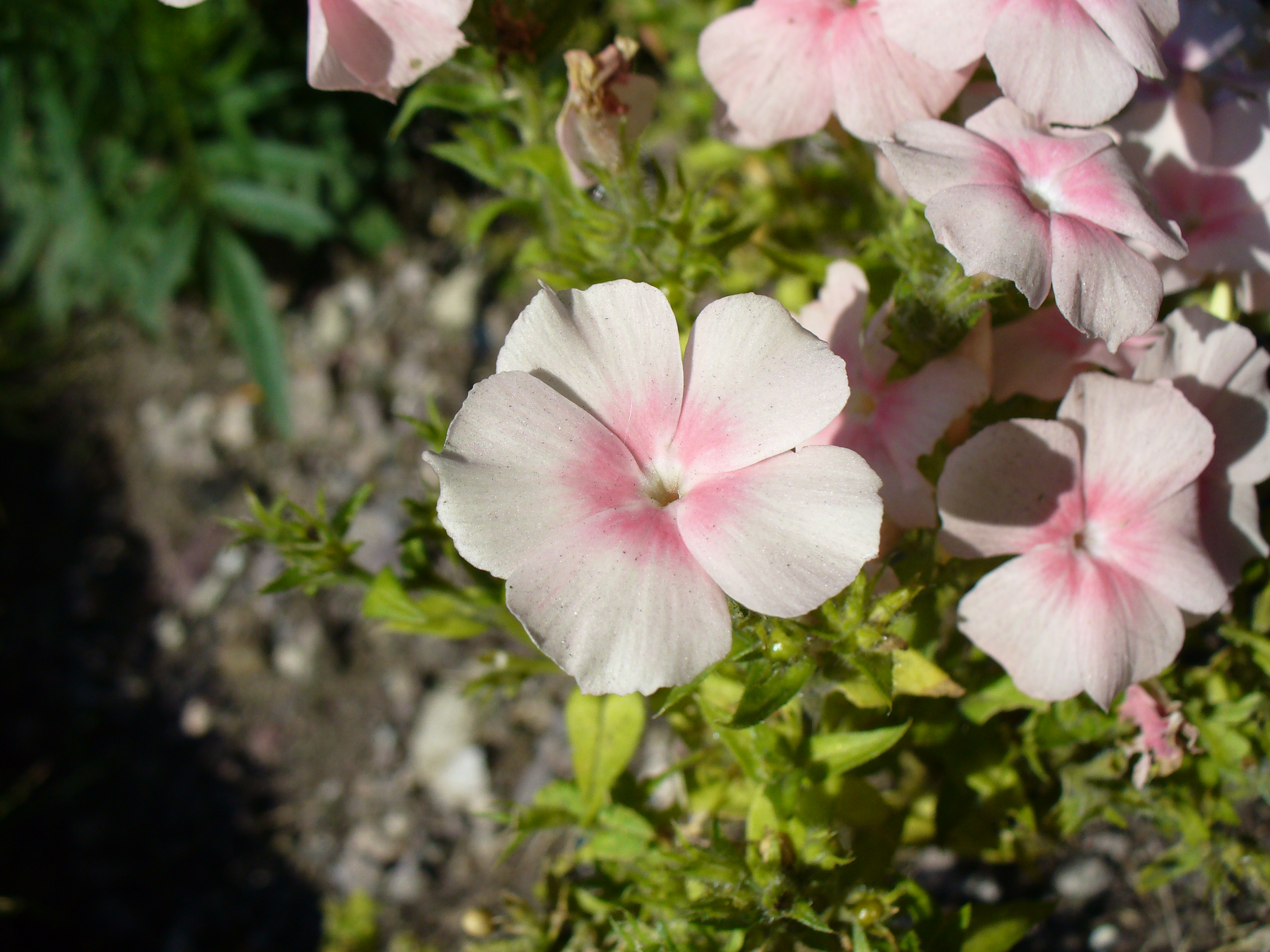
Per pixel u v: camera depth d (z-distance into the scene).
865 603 0.09
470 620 0.13
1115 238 0.09
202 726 0.20
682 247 0.11
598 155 0.11
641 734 0.12
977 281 0.10
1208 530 0.10
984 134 0.10
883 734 0.10
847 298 0.11
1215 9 0.11
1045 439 0.09
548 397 0.09
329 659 0.20
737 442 0.08
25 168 0.21
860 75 0.10
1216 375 0.10
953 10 0.10
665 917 0.11
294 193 0.21
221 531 0.21
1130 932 0.14
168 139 0.21
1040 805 0.13
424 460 0.08
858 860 0.11
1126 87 0.09
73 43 0.19
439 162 0.22
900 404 0.10
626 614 0.08
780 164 0.16
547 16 0.12
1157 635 0.09
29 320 0.23
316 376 0.22
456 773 0.18
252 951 0.18
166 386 0.22
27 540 0.21
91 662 0.20
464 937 0.17
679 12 0.17
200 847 0.19
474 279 0.22
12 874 0.19
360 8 0.10
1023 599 0.10
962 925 0.11
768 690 0.09
